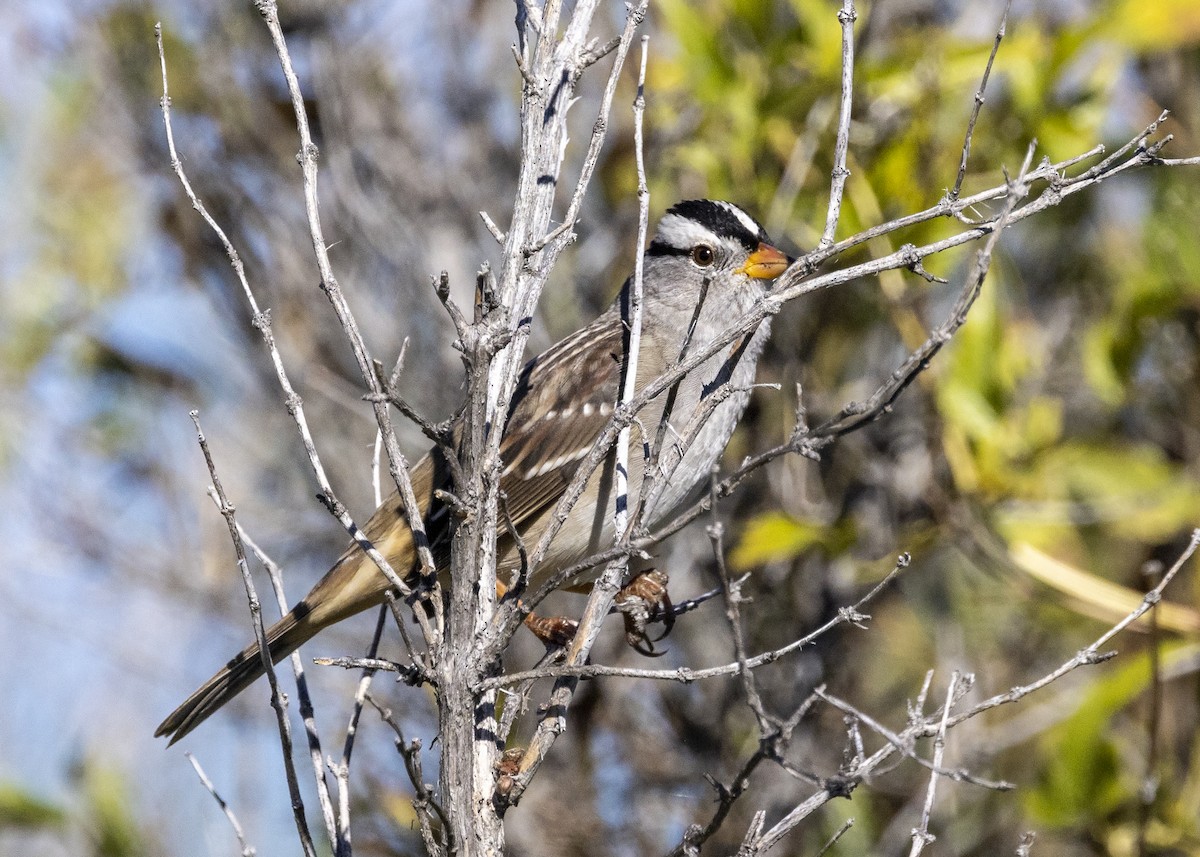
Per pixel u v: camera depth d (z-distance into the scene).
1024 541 10.00
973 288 5.68
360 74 11.95
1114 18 9.95
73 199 13.62
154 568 12.38
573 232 6.57
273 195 12.04
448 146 12.05
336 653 11.66
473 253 11.88
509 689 6.95
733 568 10.92
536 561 6.14
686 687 11.17
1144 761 10.46
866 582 10.62
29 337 13.45
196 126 12.06
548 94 6.66
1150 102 11.45
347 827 6.27
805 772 5.54
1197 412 11.02
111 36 12.45
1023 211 6.01
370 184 11.88
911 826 10.41
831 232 6.21
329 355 11.98
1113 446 10.58
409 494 6.22
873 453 11.02
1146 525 10.23
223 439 12.91
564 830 10.79
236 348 12.69
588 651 6.36
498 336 5.76
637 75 11.23
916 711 6.05
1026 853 6.48
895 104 10.32
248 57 12.14
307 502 12.46
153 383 13.27
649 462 6.28
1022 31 10.41
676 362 6.35
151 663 11.91
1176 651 9.50
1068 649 11.37
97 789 10.88
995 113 10.39
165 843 10.86
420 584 6.22
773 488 11.13
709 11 10.91
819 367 11.16
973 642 11.42
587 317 11.57
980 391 10.00
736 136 10.51
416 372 11.70
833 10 10.43
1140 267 10.62
